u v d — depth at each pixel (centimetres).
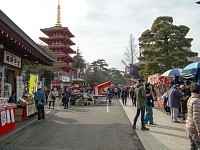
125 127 1077
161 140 796
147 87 1128
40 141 812
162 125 1093
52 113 1684
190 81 1509
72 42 6425
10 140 827
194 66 980
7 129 955
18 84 1400
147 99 1114
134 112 1702
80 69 8319
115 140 818
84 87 4800
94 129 1029
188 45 2869
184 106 1266
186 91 1309
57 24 6203
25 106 1291
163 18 2973
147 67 2764
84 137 869
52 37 5938
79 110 1919
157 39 2956
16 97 1374
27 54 1486
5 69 1350
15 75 1527
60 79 5600
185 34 2886
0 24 777
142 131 952
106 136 884
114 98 3988
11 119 998
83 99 2608
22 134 931
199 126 423
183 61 2659
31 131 993
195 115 428
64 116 1501
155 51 2853
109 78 9412
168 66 2778
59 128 1061
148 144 744
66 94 2114
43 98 1362
